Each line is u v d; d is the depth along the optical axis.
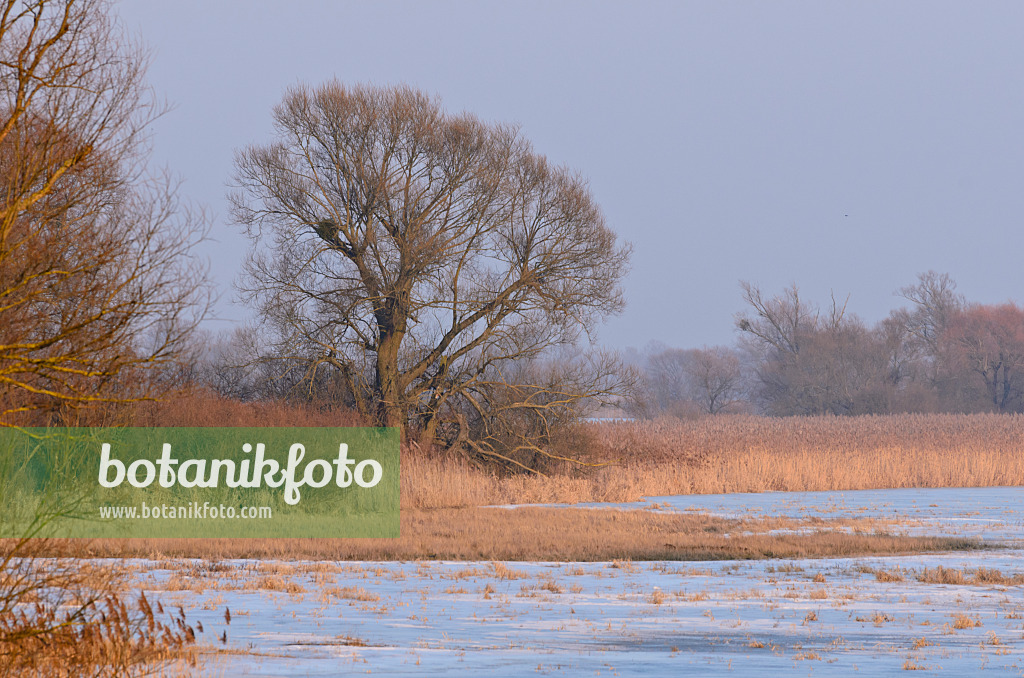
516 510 131.88
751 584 74.25
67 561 42.78
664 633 55.34
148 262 37.25
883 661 48.03
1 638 37.94
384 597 66.62
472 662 47.19
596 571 80.88
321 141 154.12
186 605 61.78
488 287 158.75
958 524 118.19
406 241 152.62
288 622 57.03
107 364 36.84
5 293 33.91
